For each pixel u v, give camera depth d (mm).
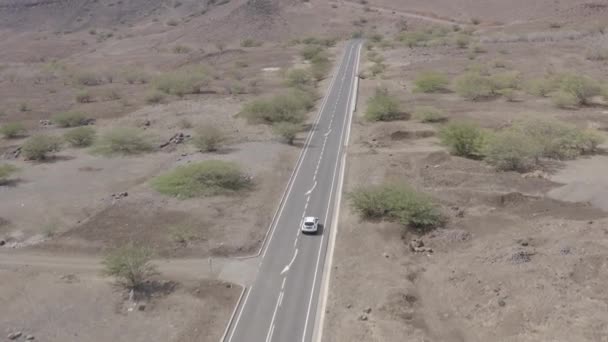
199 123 79188
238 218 45250
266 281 35906
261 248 40344
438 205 45344
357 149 63438
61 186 54719
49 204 49812
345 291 34188
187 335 30562
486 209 44719
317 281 35812
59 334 30781
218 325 31438
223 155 62719
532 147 54312
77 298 34219
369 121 75562
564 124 61969
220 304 33438
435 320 31016
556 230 39188
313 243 40875
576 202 44469
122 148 66688
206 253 39594
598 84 82562
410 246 39594
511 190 48156
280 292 34625
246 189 51938
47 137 68562
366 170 55594
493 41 135500
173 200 49281
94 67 146625
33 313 32750
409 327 30109
